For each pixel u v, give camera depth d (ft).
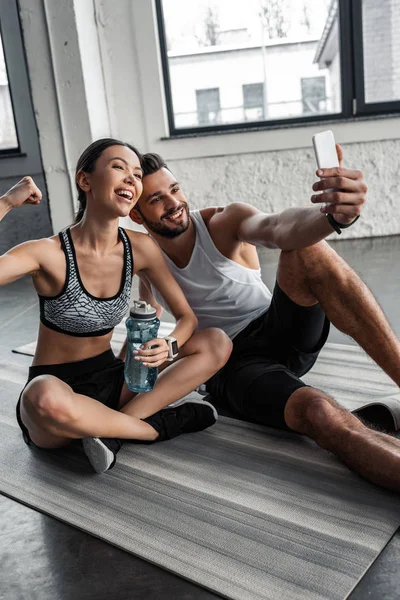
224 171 14.97
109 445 5.42
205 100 15.16
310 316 5.81
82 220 5.52
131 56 14.69
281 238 5.17
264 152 14.74
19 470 5.61
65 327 5.55
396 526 4.37
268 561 4.11
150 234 6.21
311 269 5.39
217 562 4.15
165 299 6.03
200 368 5.84
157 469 5.41
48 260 5.30
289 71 14.70
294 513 4.60
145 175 5.82
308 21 14.30
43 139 14.47
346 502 4.69
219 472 5.28
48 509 4.95
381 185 14.46
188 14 14.66
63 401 5.07
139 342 5.32
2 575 4.28
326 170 4.27
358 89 14.17
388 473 4.66
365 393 6.70
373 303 5.40
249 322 6.37
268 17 14.43
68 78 13.98
